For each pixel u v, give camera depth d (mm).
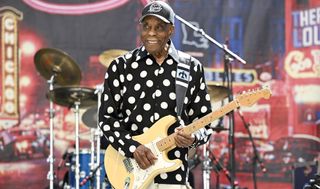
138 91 6422
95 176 11336
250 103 6297
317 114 12922
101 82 12508
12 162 12102
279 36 13000
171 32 6398
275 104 12898
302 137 12891
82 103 11703
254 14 13008
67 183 11812
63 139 12305
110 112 6469
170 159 6355
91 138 11258
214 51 12789
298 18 13023
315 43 12977
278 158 12836
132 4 12688
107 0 12609
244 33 12969
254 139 12820
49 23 12422
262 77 12922
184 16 12789
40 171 12180
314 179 10305
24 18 12320
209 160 10953
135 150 6203
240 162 12719
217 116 6266
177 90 6359
